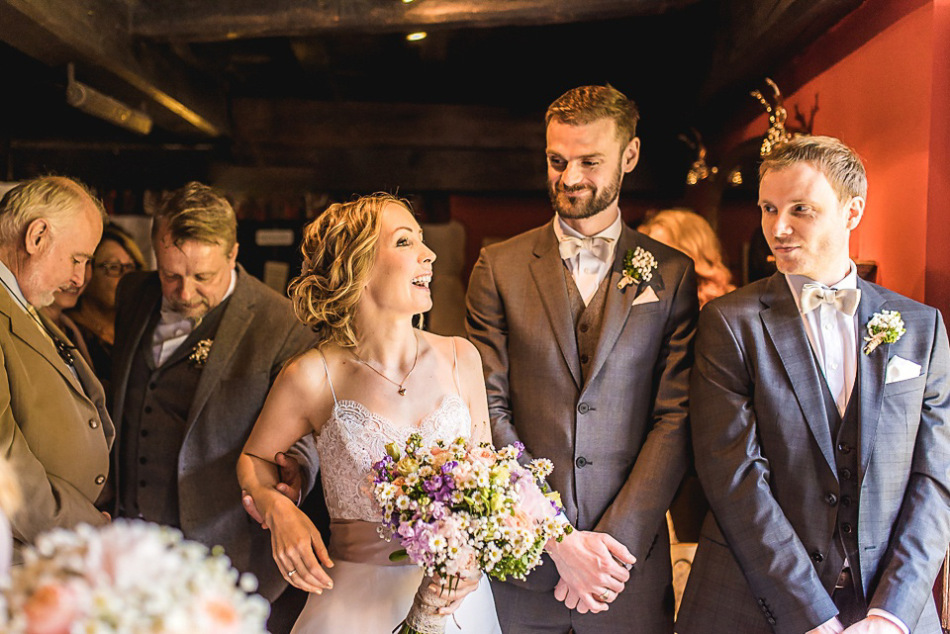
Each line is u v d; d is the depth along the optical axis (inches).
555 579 111.5
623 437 113.7
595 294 117.9
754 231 170.9
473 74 227.5
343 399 98.2
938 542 96.7
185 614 50.1
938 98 112.3
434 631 87.3
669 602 113.9
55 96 203.2
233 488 125.7
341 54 206.1
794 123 155.4
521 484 88.0
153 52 181.5
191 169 237.6
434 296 245.0
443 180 242.7
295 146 239.9
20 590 50.1
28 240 106.7
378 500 85.4
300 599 127.3
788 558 97.9
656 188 233.5
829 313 102.5
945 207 112.5
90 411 111.4
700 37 188.1
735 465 102.7
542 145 239.9
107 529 53.5
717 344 106.7
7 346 102.0
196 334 130.7
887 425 98.4
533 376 116.0
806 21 136.9
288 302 135.3
